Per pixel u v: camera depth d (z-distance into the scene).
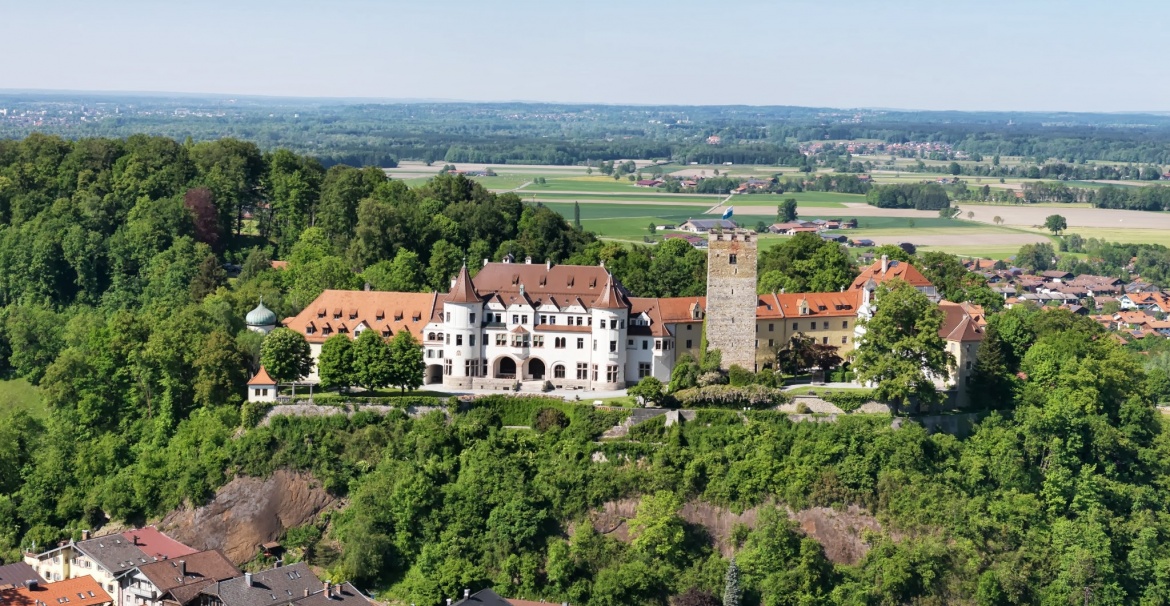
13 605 195.25
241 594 195.75
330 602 197.12
